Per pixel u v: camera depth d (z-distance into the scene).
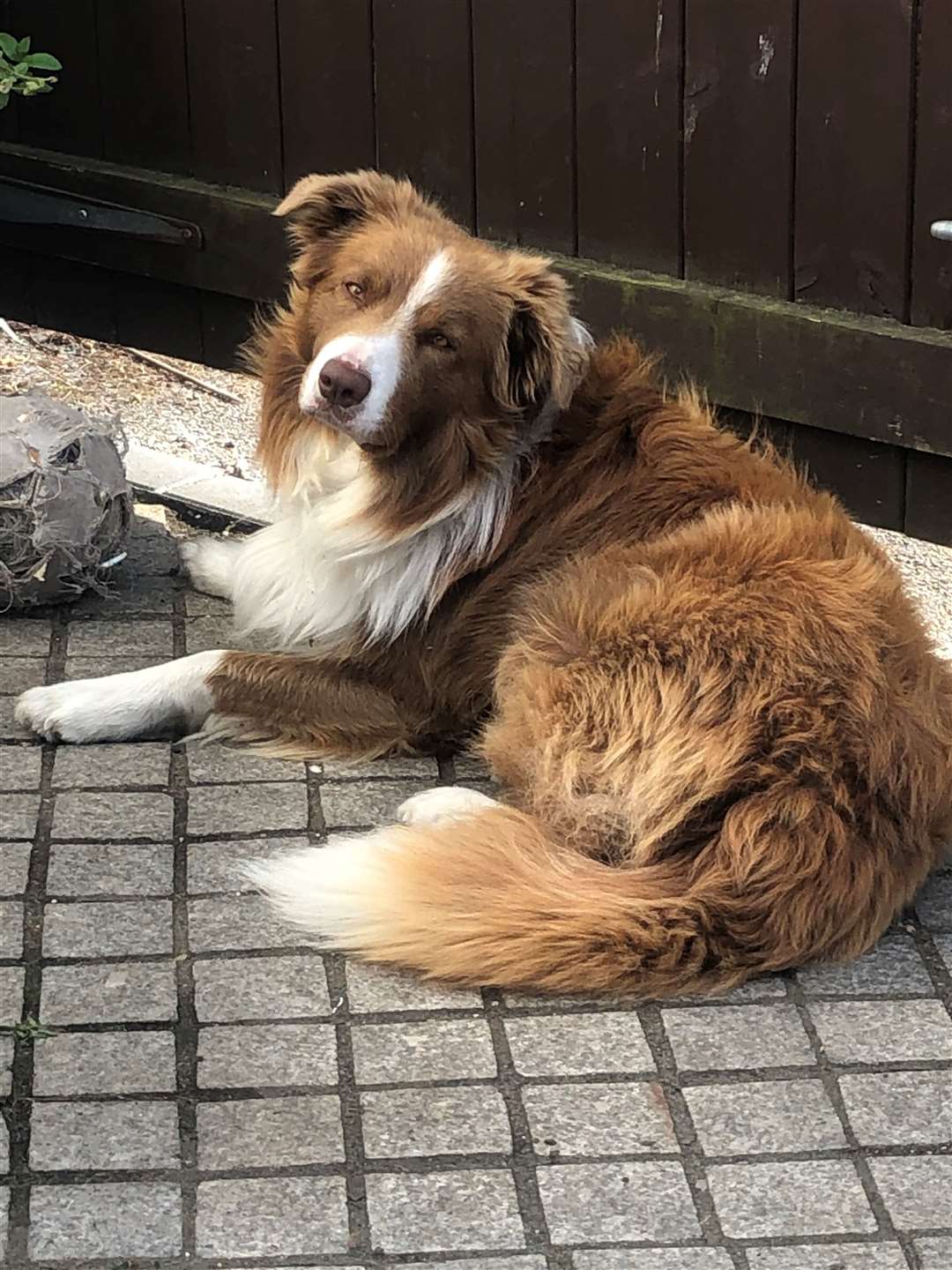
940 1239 1.67
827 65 2.47
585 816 2.00
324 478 2.22
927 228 2.46
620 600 2.05
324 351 2.06
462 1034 1.83
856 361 2.55
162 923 1.93
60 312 3.26
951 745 1.99
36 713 2.16
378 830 2.04
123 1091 1.75
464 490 2.14
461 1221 1.66
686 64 2.56
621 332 2.71
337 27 2.80
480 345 2.08
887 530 2.66
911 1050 1.84
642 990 1.88
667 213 2.65
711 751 1.94
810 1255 1.65
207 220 2.97
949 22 2.37
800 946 1.90
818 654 1.96
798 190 2.54
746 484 2.18
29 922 1.92
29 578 2.33
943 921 2.00
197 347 3.11
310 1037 1.82
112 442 2.40
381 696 2.22
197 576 2.48
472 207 2.80
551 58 2.66
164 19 2.93
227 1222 1.65
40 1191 1.67
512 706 2.08
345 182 2.16
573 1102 1.77
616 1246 1.65
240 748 2.19
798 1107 1.78
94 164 3.07
